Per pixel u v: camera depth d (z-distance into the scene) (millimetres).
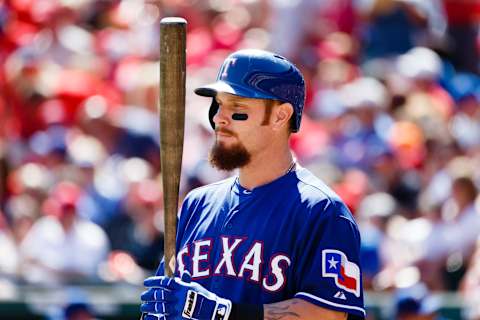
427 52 47094
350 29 49188
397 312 30109
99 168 39188
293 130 16812
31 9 49562
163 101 16516
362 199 36719
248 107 16359
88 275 34438
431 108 43688
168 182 16609
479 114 45375
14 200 38625
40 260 34281
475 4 50531
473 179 34844
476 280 32125
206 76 45812
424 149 41531
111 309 31109
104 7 50906
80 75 45719
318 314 15844
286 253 16156
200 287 15977
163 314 15945
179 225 17438
